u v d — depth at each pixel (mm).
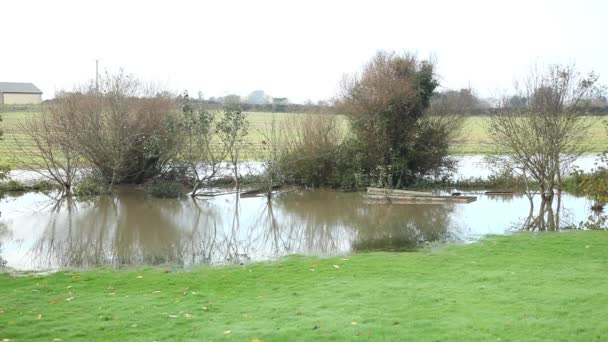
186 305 10836
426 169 32312
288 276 13539
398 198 28062
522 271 13148
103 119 29453
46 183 30703
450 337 8555
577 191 28719
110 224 22297
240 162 36094
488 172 36625
